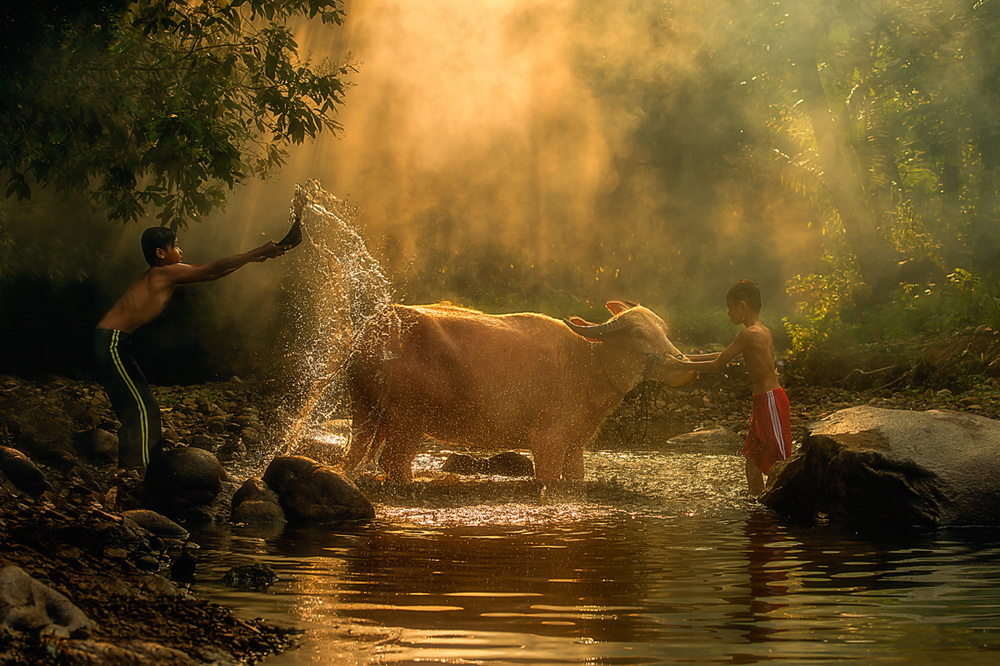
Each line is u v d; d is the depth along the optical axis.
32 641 2.68
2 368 14.05
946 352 13.84
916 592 3.82
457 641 3.09
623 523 5.55
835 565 4.37
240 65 9.15
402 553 4.60
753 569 4.27
